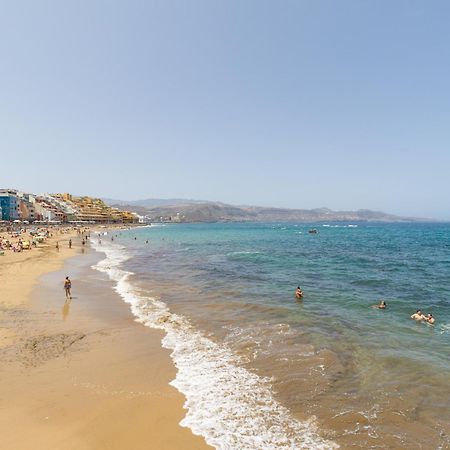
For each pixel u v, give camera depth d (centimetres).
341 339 1448
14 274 3016
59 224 15675
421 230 16588
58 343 1388
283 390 1012
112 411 895
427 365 1188
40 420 853
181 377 1097
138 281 2819
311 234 12588
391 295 2366
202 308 1948
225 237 10419
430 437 793
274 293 2361
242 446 761
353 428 827
